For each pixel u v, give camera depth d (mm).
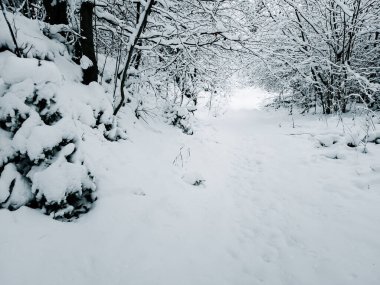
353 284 2674
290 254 3232
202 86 8539
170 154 6016
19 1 5559
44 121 3346
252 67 10273
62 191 3031
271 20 9359
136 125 6281
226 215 4184
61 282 2439
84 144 4180
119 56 5488
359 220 3564
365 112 8828
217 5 6070
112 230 3201
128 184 4078
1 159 3004
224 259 3223
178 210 3971
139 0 5547
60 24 5031
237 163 6508
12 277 2291
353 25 8469
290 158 6062
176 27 6078
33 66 3268
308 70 10422
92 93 5000
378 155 5250
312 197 4336
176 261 3049
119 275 2707
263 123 10828
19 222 2740
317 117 9969
